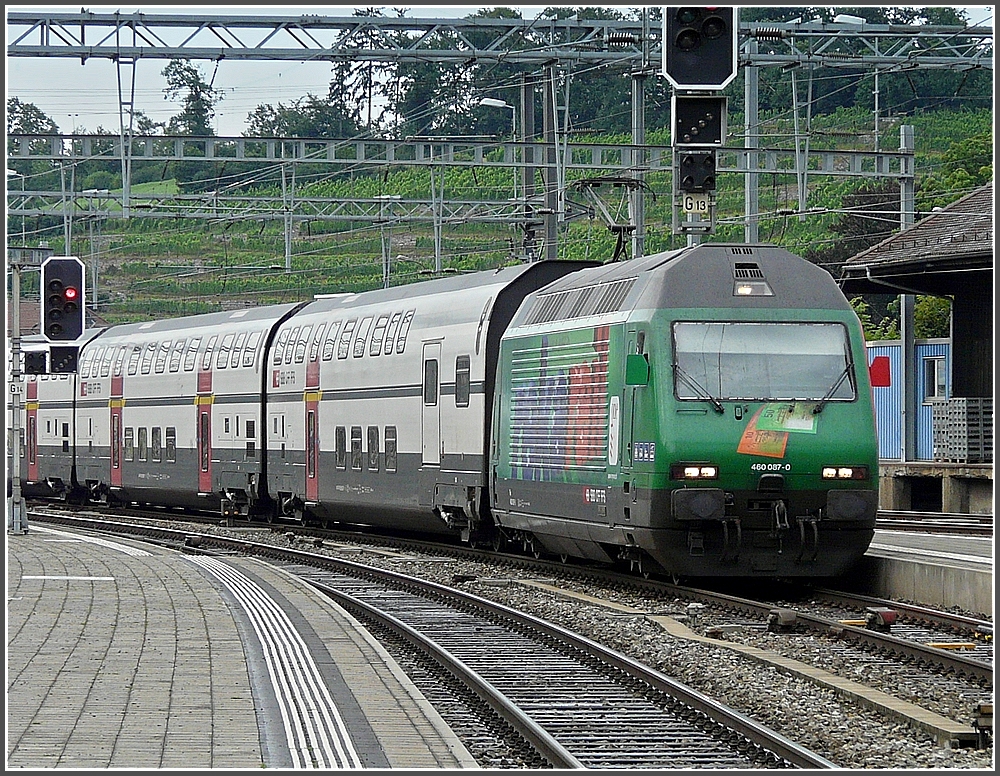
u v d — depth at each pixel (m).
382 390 78.88
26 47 101.19
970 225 101.62
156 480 108.62
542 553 66.56
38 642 38.66
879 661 38.19
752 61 101.38
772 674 36.47
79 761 24.12
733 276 51.31
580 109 189.88
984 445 105.06
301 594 52.47
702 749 28.06
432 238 190.88
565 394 57.62
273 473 93.44
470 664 39.00
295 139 105.44
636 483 50.69
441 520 73.25
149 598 50.28
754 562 50.41
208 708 29.02
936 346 116.25
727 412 49.91
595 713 31.78
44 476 128.38
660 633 44.12
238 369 97.50
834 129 190.50
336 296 92.00
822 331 51.19
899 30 102.19
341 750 25.33
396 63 104.31
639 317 51.34
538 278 68.44
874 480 50.56
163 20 102.62
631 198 79.88
